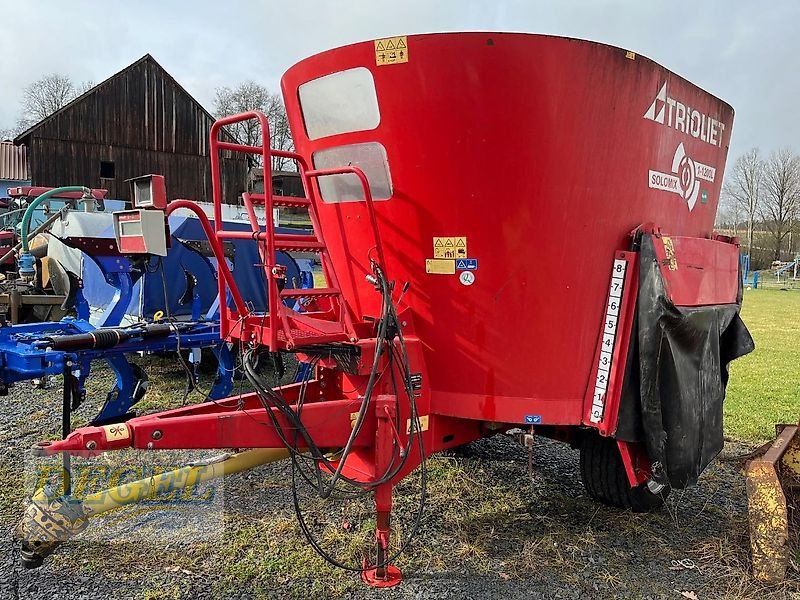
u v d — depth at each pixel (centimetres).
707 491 422
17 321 563
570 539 346
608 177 306
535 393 315
